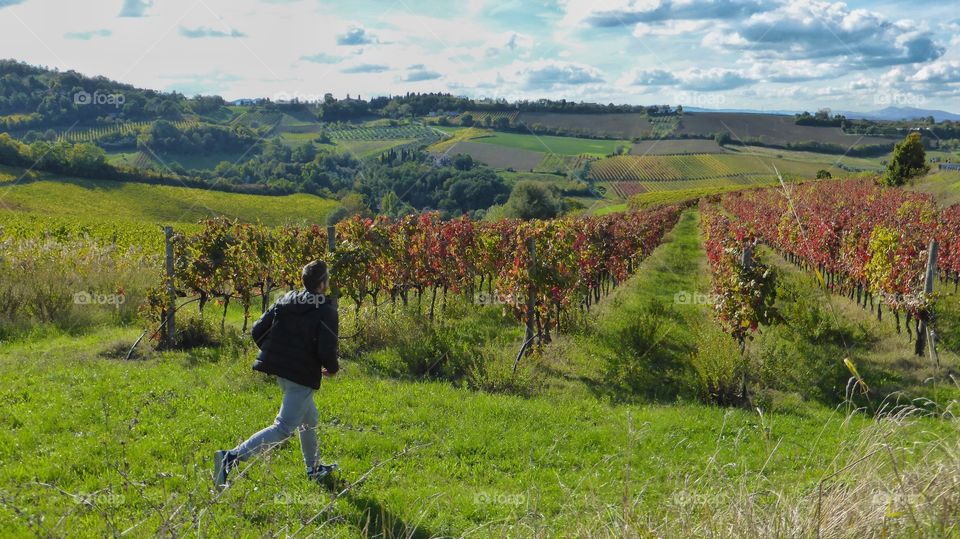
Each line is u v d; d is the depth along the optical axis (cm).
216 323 1155
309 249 1261
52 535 333
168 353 955
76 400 689
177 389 752
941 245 1662
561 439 665
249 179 11288
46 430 589
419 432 657
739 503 339
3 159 8700
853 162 10119
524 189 7362
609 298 1684
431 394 802
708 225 2658
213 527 375
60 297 1166
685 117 12962
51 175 8712
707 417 786
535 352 1009
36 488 443
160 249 1944
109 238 2642
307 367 473
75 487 456
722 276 1102
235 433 601
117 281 1315
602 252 1659
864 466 374
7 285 1152
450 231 1522
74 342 1004
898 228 1758
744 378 895
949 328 1181
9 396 690
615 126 13012
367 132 14712
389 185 10356
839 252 1678
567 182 9888
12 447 537
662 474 576
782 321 971
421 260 1330
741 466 566
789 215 2306
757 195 4969
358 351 1019
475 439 644
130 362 888
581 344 1135
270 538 338
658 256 2711
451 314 1337
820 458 606
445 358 981
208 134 13812
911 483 336
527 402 810
